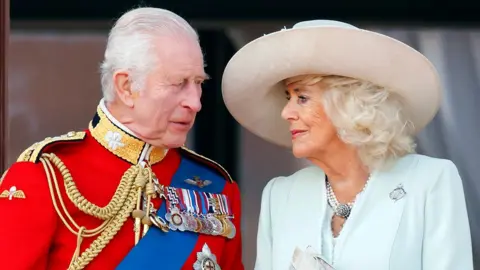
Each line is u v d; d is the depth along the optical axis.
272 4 19.95
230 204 10.79
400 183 10.19
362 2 19.89
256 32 20.34
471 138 20.19
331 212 10.39
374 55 9.88
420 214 10.03
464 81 20.31
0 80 11.80
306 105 10.22
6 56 11.87
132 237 9.99
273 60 10.20
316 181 10.61
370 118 9.96
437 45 20.42
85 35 19.69
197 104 10.05
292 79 10.29
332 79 10.09
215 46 20.30
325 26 9.79
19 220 9.55
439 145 20.27
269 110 11.04
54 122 19.50
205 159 10.89
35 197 9.66
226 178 10.96
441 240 9.94
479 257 19.61
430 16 19.97
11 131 19.39
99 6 19.61
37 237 9.58
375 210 10.14
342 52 9.88
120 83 9.99
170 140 10.12
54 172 9.82
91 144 10.26
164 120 10.01
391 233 9.98
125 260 9.88
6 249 9.47
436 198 10.07
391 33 20.55
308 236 10.30
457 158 20.23
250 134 20.44
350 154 10.30
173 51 9.88
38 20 19.55
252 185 20.39
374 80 10.06
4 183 9.80
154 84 9.91
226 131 20.39
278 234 10.55
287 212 10.59
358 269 9.95
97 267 9.80
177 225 10.16
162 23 9.97
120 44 9.96
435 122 20.30
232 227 10.59
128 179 10.11
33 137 19.44
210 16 19.94
